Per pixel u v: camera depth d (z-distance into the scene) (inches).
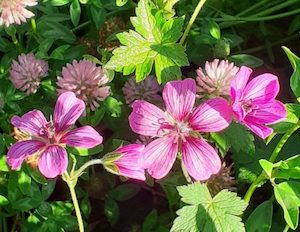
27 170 8.7
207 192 7.7
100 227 10.0
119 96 9.6
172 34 8.5
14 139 8.8
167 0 9.4
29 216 9.2
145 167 7.3
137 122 7.4
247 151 8.4
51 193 9.2
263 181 8.3
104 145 9.7
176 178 8.7
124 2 9.7
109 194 9.7
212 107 7.4
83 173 8.8
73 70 8.8
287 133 8.2
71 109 7.4
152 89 9.2
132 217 10.0
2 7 8.9
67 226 9.2
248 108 7.3
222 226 7.6
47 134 7.2
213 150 7.3
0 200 9.0
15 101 9.8
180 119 7.4
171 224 9.4
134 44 8.5
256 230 8.5
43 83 9.6
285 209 7.7
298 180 9.2
